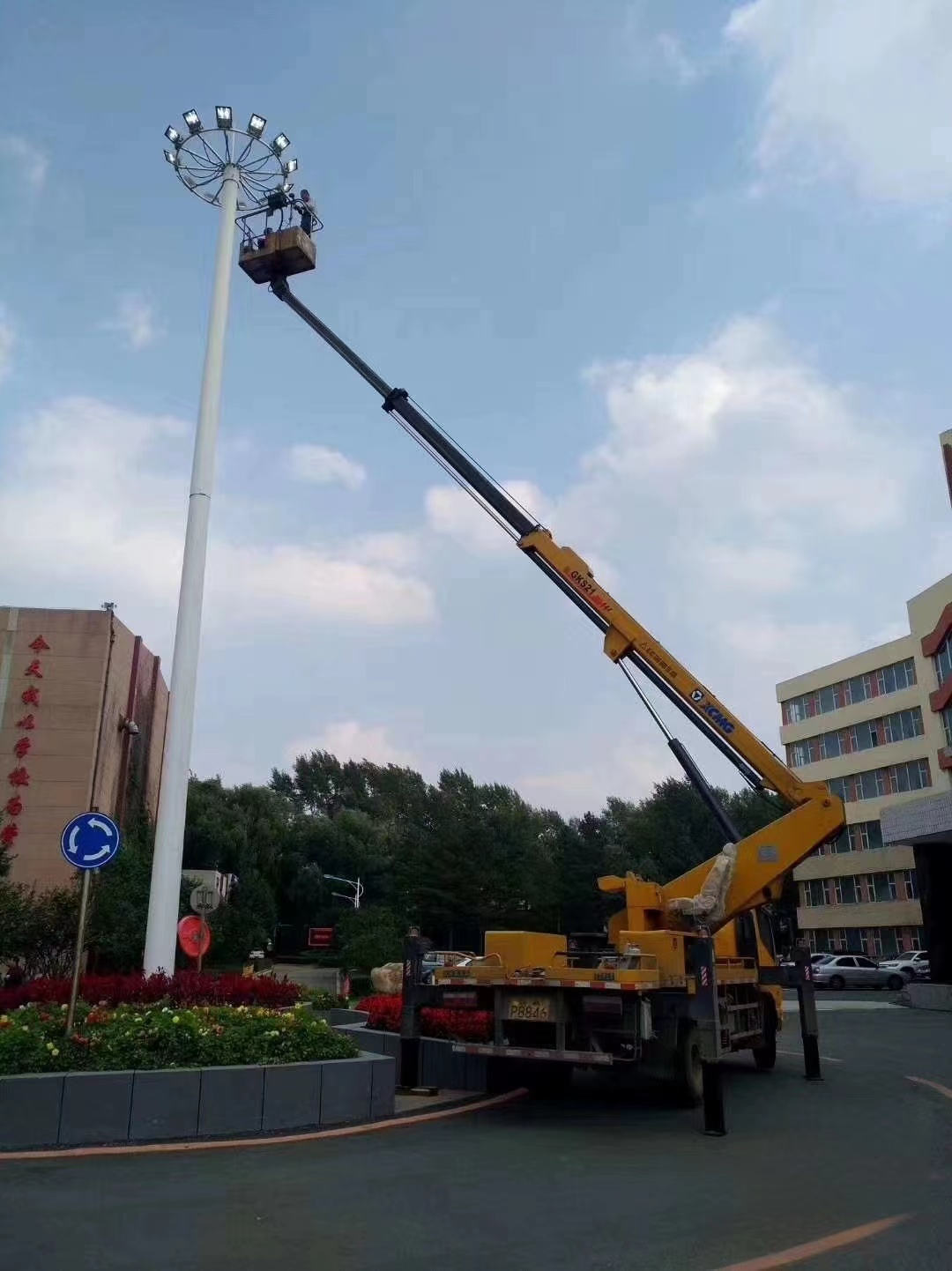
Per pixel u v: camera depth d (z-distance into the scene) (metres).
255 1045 8.80
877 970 41.16
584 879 59.09
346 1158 7.40
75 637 28.61
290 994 12.18
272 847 60.72
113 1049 8.26
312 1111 8.61
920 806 29.09
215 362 14.88
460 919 52.78
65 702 28.03
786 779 13.40
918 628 47.44
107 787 29.06
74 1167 6.84
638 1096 11.30
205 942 14.95
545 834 78.81
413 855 56.00
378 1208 5.97
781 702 61.19
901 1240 5.44
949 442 35.84
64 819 27.12
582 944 11.80
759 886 12.75
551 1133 8.80
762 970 13.38
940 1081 12.76
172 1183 6.43
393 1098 9.43
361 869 66.44
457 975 10.69
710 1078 9.05
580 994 9.96
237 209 16.20
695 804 72.44
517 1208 6.06
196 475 14.25
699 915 12.27
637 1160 7.64
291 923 64.06
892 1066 14.57
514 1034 10.36
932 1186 6.77
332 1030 9.99
